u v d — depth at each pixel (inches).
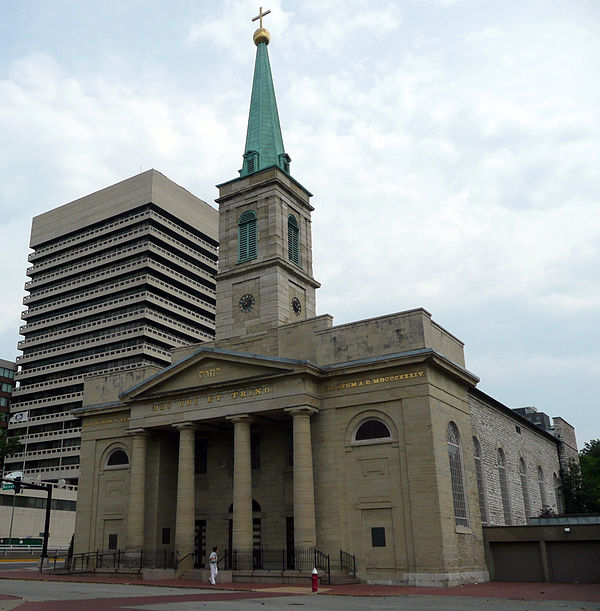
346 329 1652.3
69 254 5438.0
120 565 1831.9
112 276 5132.9
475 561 1557.6
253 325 1862.7
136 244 5118.1
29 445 5132.9
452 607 928.9
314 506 1553.9
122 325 5000.0
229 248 1993.1
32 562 2541.8
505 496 2025.1
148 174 5196.9
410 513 1456.7
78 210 5516.7
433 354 1514.5
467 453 1663.4
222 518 1787.6
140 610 838.5
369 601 1041.5
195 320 5246.1
